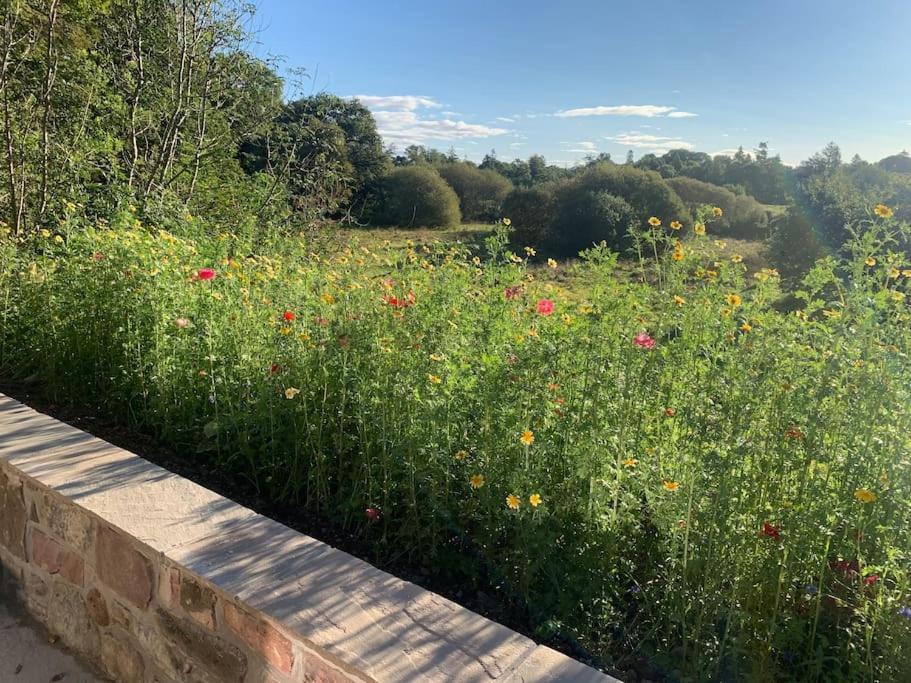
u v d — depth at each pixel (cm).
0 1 721
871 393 209
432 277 365
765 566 194
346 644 167
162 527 221
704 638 197
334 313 318
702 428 213
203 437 310
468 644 169
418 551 242
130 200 611
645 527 237
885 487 196
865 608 178
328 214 1053
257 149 1114
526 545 211
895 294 251
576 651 197
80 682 243
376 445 262
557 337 261
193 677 206
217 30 912
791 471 206
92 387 379
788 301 802
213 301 335
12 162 716
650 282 321
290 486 285
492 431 235
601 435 229
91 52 860
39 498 259
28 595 279
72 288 382
